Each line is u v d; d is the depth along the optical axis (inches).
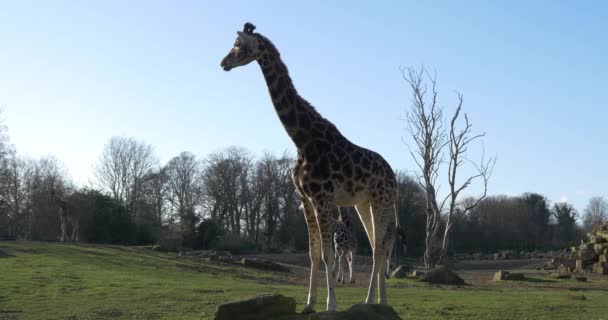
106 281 700.0
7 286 629.6
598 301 578.9
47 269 777.6
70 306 519.5
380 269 413.4
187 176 2699.3
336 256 1126.4
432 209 1459.2
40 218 2126.0
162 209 2647.6
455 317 444.5
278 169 2650.1
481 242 3038.9
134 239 2014.0
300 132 401.7
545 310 490.3
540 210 3336.6
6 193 2121.1
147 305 524.7
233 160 2664.9
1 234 2118.6
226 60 414.0
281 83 412.2
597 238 1471.5
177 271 928.9
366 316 352.5
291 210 2568.9
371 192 409.1
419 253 2539.4
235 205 2645.2
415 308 499.8
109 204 2022.6
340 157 397.1
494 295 655.8
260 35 418.3
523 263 1990.7
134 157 2544.3
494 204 3238.2
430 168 1440.7
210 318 441.7
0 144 1871.3
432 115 1437.0
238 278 928.9
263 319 382.6
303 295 617.0
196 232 2162.9
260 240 2696.9
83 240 1942.7
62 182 2388.0
